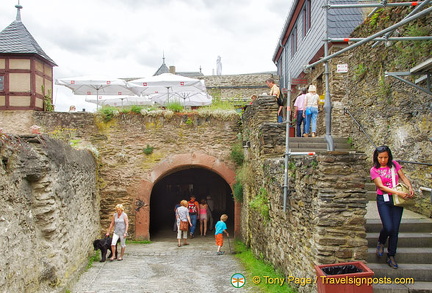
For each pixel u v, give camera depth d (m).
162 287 7.45
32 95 14.82
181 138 13.22
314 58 13.47
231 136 13.26
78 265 8.73
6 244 5.12
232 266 9.16
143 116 13.20
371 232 6.27
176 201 19.94
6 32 15.40
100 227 12.73
